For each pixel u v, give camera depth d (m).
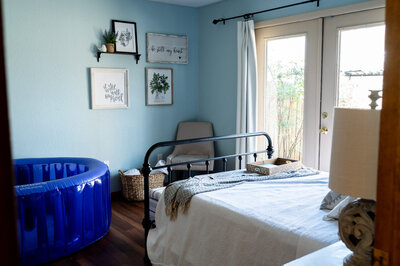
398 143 0.82
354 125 1.13
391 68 0.82
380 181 0.86
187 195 2.43
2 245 0.36
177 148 4.75
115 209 3.98
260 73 4.11
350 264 1.22
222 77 4.58
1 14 0.33
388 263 0.85
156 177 4.25
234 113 4.46
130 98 4.39
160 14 4.55
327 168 3.53
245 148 4.09
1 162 0.35
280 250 1.85
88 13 3.99
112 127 4.28
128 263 2.74
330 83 3.44
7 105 0.35
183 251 2.38
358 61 3.21
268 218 2.01
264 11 3.89
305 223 1.93
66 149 3.96
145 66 4.49
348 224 1.23
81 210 2.92
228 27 4.42
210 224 2.24
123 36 4.23
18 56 3.59
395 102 0.81
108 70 4.15
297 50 3.72
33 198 2.63
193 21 4.86
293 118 3.82
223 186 2.61
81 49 3.97
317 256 1.37
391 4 0.80
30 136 3.72
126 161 4.43
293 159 3.47
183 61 4.79
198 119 5.03
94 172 3.13
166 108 4.74
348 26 3.25
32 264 2.68
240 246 2.04
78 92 3.99
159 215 2.67
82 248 2.97
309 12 3.49
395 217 0.83
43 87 3.76
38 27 3.69
